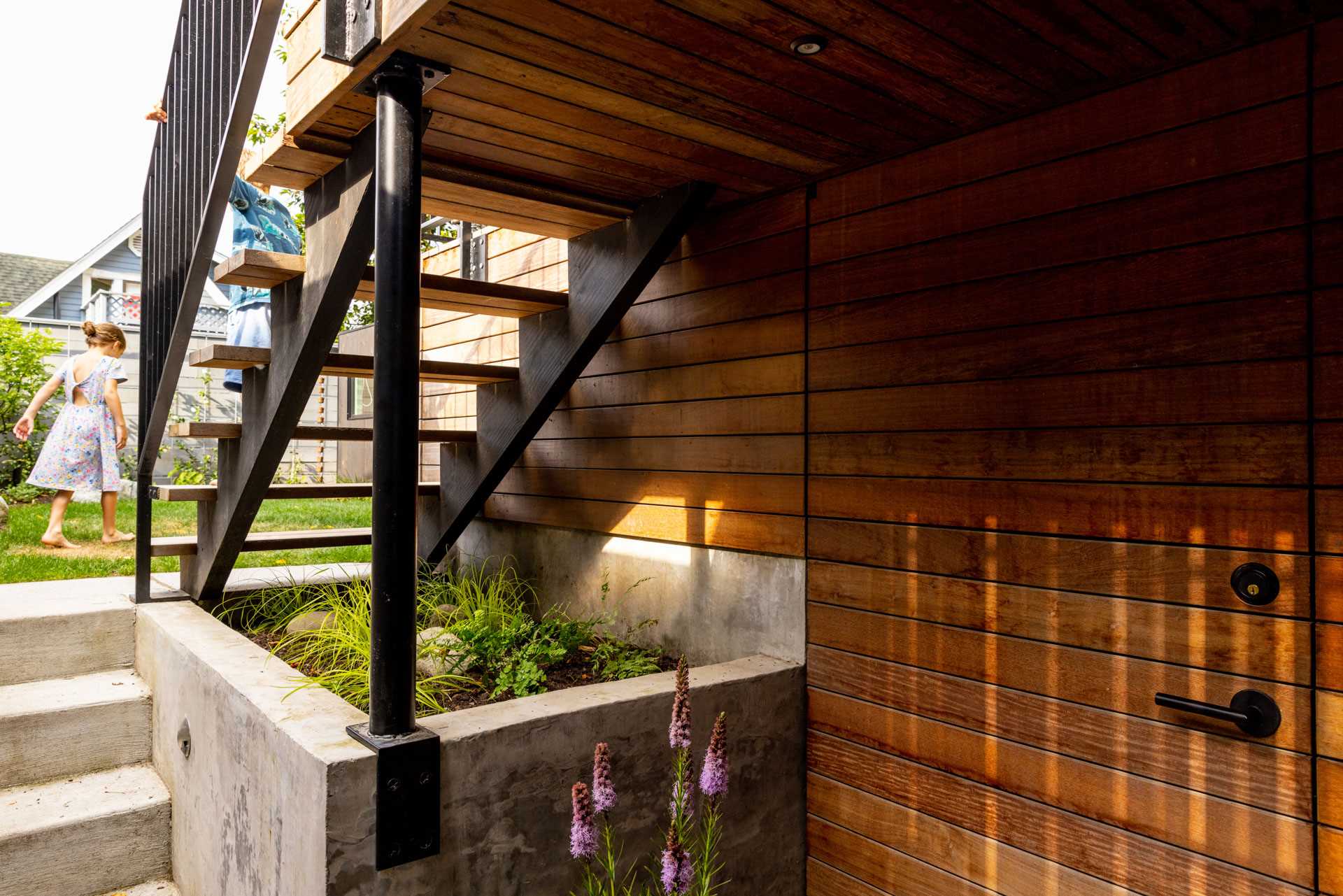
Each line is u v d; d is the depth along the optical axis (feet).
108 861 8.00
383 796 5.36
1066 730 6.15
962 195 6.86
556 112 6.45
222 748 7.03
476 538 13.06
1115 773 5.87
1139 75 5.73
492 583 11.51
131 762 9.12
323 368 8.21
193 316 8.33
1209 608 5.40
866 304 7.57
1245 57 5.26
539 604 11.66
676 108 6.38
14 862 7.48
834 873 7.83
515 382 10.14
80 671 9.68
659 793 7.00
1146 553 5.71
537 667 8.27
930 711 7.04
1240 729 5.22
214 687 7.23
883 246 7.43
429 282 8.29
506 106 6.32
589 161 7.51
